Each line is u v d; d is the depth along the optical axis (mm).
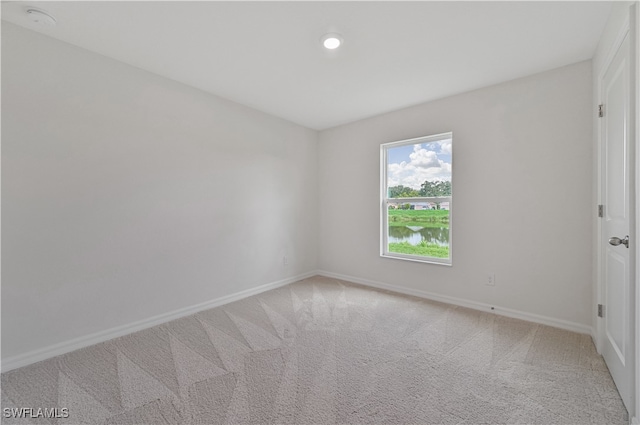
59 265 2004
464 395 1549
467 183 2877
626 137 1459
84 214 2115
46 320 1948
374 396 1544
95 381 1684
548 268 2447
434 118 3107
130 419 1388
